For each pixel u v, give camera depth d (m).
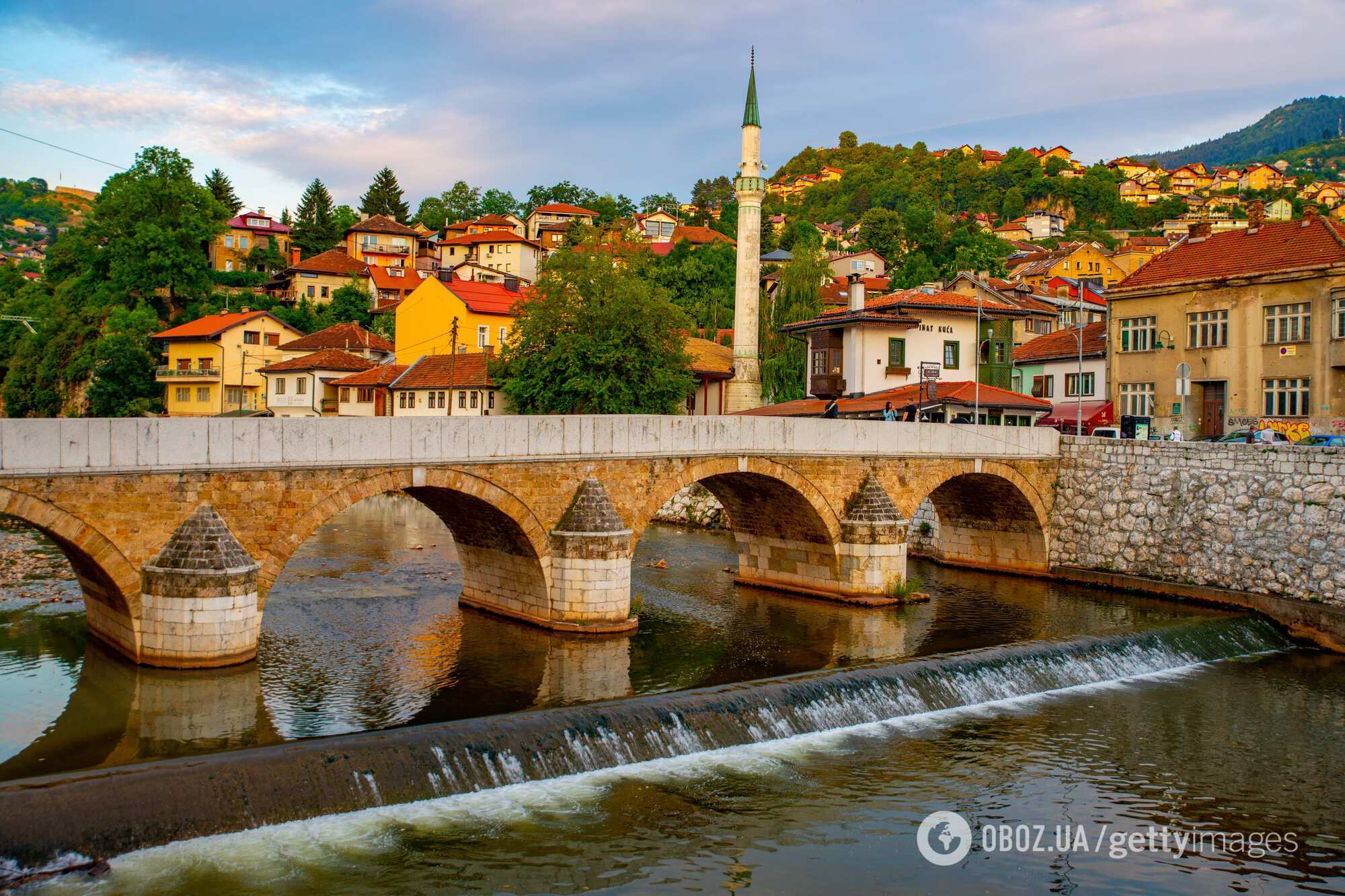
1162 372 52.50
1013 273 135.00
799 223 155.00
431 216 163.12
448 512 35.38
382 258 131.88
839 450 39.50
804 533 41.09
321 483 28.14
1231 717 27.47
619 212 165.75
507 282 88.00
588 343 53.78
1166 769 23.88
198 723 23.14
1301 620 36.06
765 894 17.58
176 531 26.06
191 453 26.02
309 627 33.00
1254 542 38.81
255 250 132.62
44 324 99.31
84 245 108.12
